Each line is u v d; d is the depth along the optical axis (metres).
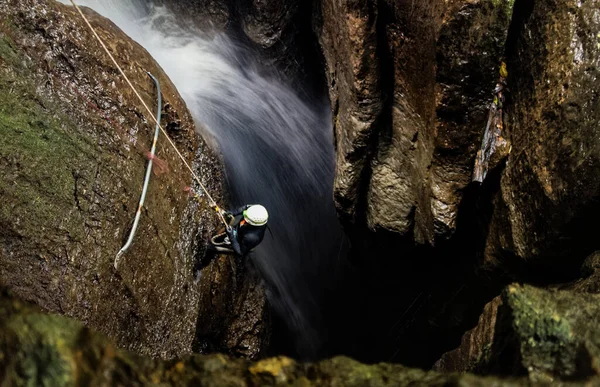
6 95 4.71
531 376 3.07
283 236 10.45
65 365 2.45
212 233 7.13
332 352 11.50
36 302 4.48
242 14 9.19
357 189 7.75
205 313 7.17
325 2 7.52
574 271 6.14
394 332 10.46
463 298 8.30
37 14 5.19
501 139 6.44
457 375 2.92
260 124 9.72
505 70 6.34
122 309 5.38
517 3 5.96
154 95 6.26
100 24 6.09
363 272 9.96
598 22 5.34
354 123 7.09
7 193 4.52
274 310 10.03
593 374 2.92
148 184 5.86
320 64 9.48
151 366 2.92
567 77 5.50
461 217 7.05
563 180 5.50
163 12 9.80
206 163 7.30
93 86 5.50
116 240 5.32
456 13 5.46
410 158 7.08
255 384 2.95
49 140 4.92
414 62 6.32
